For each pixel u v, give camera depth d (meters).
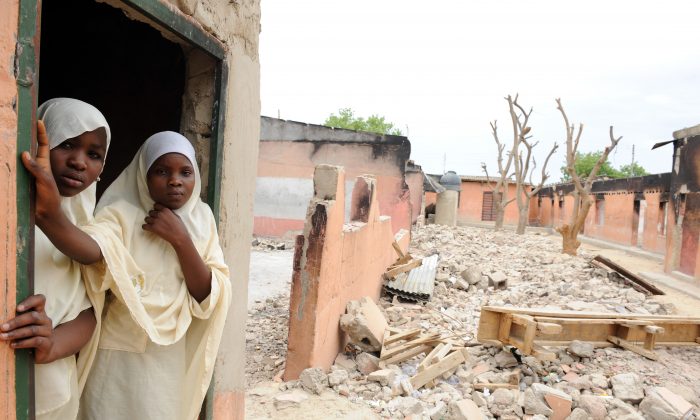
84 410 1.81
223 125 2.48
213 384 2.52
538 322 5.28
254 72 2.89
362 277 6.97
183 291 1.80
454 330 7.09
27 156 1.20
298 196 16.42
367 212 7.28
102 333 1.77
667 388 5.16
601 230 22.69
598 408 4.57
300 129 16.39
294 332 4.75
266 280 9.93
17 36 1.18
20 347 1.21
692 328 6.50
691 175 11.64
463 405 4.29
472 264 12.45
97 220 1.63
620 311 7.84
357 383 4.83
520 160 24.48
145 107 3.05
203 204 2.04
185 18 2.05
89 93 3.35
